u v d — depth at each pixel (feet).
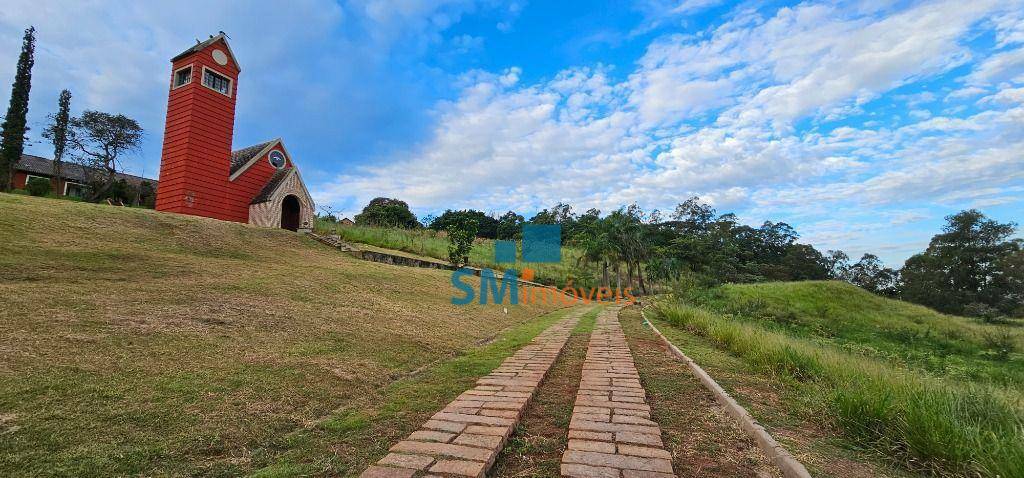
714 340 30.30
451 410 13.52
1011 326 101.04
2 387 11.57
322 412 13.42
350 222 114.01
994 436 9.68
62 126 97.19
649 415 13.55
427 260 77.05
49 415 10.63
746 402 14.73
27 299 19.12
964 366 44.73
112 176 102.58
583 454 10.46
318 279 36.94
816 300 111.65
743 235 281.33
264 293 28.63
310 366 17.39
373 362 19.67
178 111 65.67
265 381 14.97
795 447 10.85
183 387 13.41
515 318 46.52
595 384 17.78
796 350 22.21
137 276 27.32
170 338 17.53
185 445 10.22
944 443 10.04
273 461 9.92
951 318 115.75
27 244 29.17
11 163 100.12
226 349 17.65
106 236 36.96
